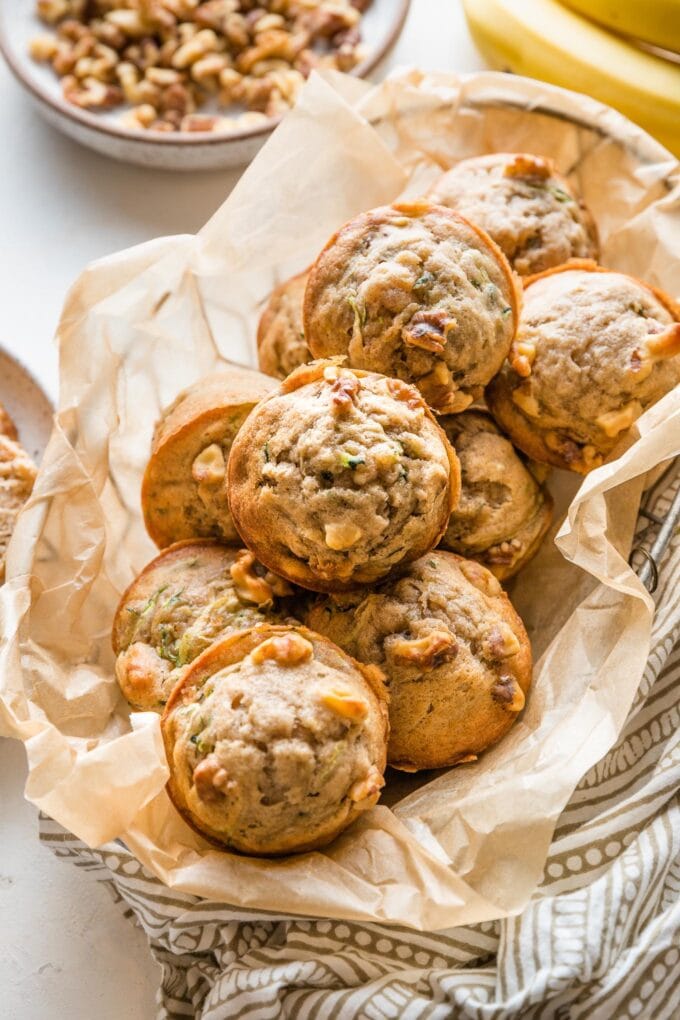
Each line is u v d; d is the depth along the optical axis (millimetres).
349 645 460
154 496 497
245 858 427
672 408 461
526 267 517
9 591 469
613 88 572
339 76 546
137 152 625
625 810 444
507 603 475
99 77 662
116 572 508
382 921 420
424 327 454
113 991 482
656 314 487
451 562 474
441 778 464
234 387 500
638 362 473
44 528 482
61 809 417
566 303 488
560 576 504
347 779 422
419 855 428
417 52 678
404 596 461
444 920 421
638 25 569
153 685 462
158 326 528
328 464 432
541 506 498
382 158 542
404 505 435
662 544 470
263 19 674
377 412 440
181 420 494
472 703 456
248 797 417
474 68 671
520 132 550
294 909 419
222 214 521
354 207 546
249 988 423
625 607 466
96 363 511
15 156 663
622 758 465
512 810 433
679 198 521
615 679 449
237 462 452
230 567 480
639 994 424
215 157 627
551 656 475
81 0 679
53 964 486
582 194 553
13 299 628
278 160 527
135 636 476
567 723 447
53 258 639
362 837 435
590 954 420
